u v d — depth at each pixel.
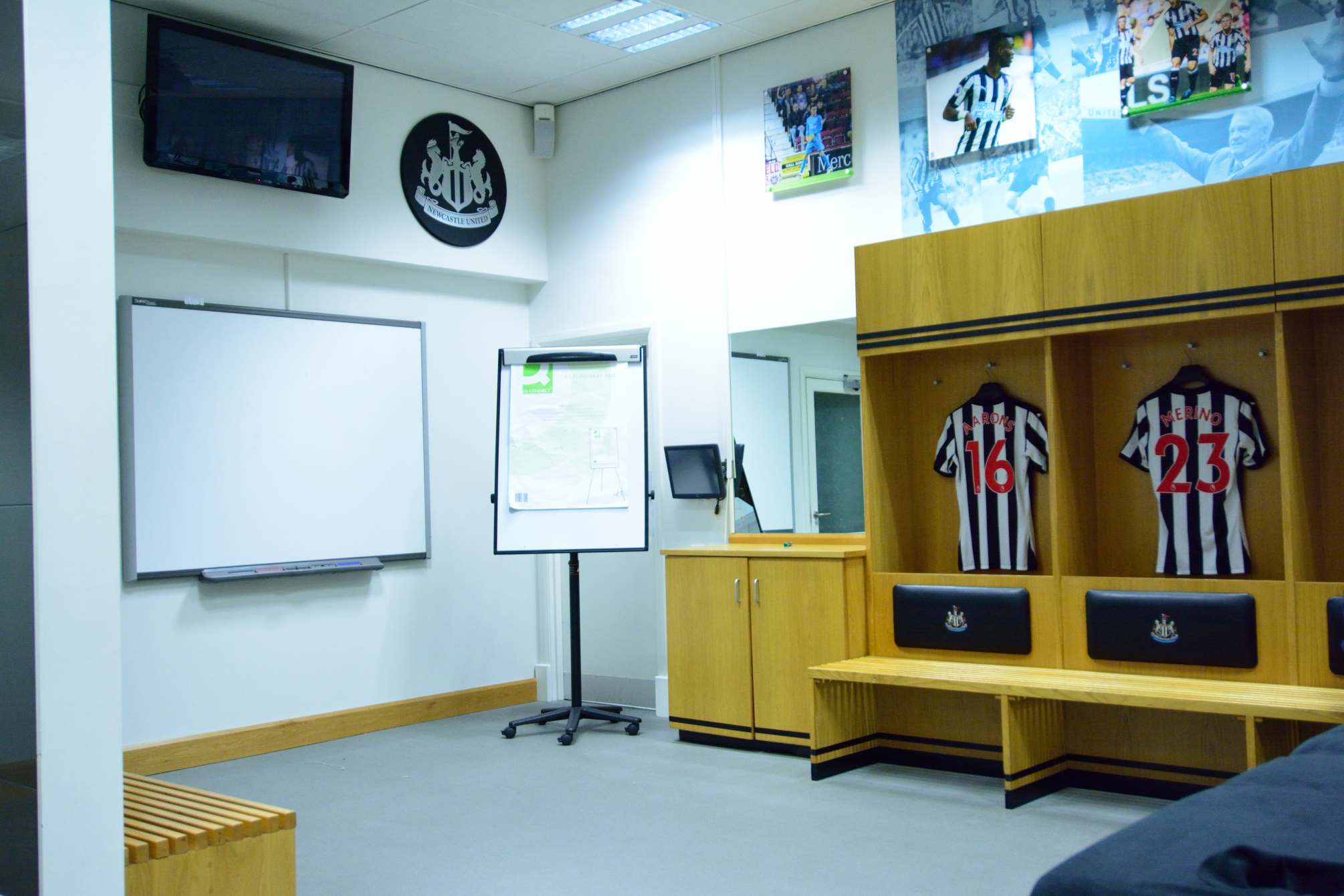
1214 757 4.21
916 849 3.74
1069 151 4.82
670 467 6.03
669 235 6.26
